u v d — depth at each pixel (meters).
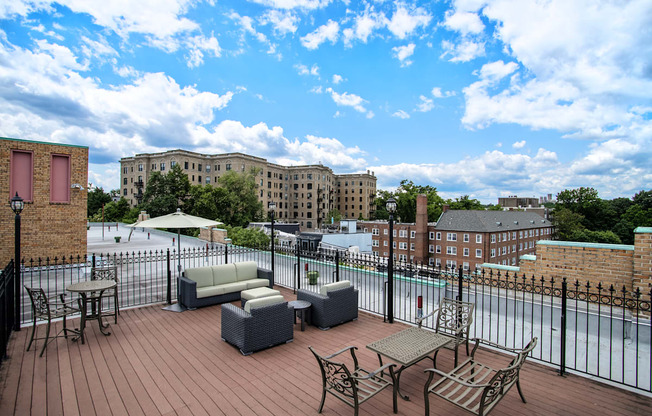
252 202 56.62
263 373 4.42
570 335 6.88
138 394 3.85
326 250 11.02
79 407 3.55
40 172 12.67
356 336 5.88
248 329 5.00
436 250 50.28
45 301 4.99
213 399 3.75
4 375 4.30
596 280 7.29
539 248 8.09
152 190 47.97
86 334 5.90
